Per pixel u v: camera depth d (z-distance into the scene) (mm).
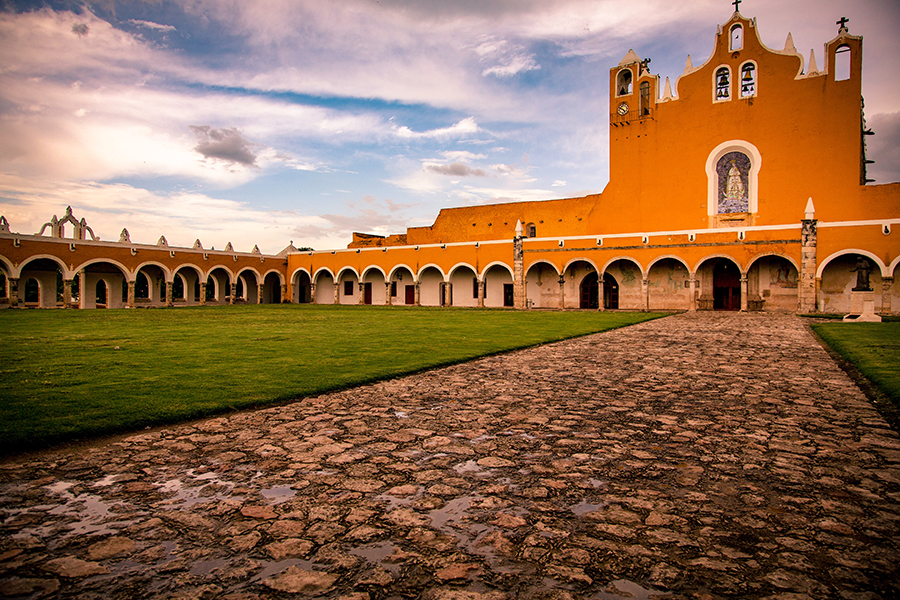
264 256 47062
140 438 4930
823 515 3219
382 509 3377
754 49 30562
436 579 2547
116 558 2770
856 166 28078
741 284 28109
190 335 14344
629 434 5008
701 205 32312
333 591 2449
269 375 7887
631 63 34531
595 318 22406
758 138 30516
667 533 3012
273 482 3852
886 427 5184
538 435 4992
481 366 9148
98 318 22875
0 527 3129
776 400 6414
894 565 2625
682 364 9344
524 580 2533
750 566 2637
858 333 14031
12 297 32375
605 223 35375
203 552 2834
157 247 38969
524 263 35469
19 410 5668
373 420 5551
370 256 43375
